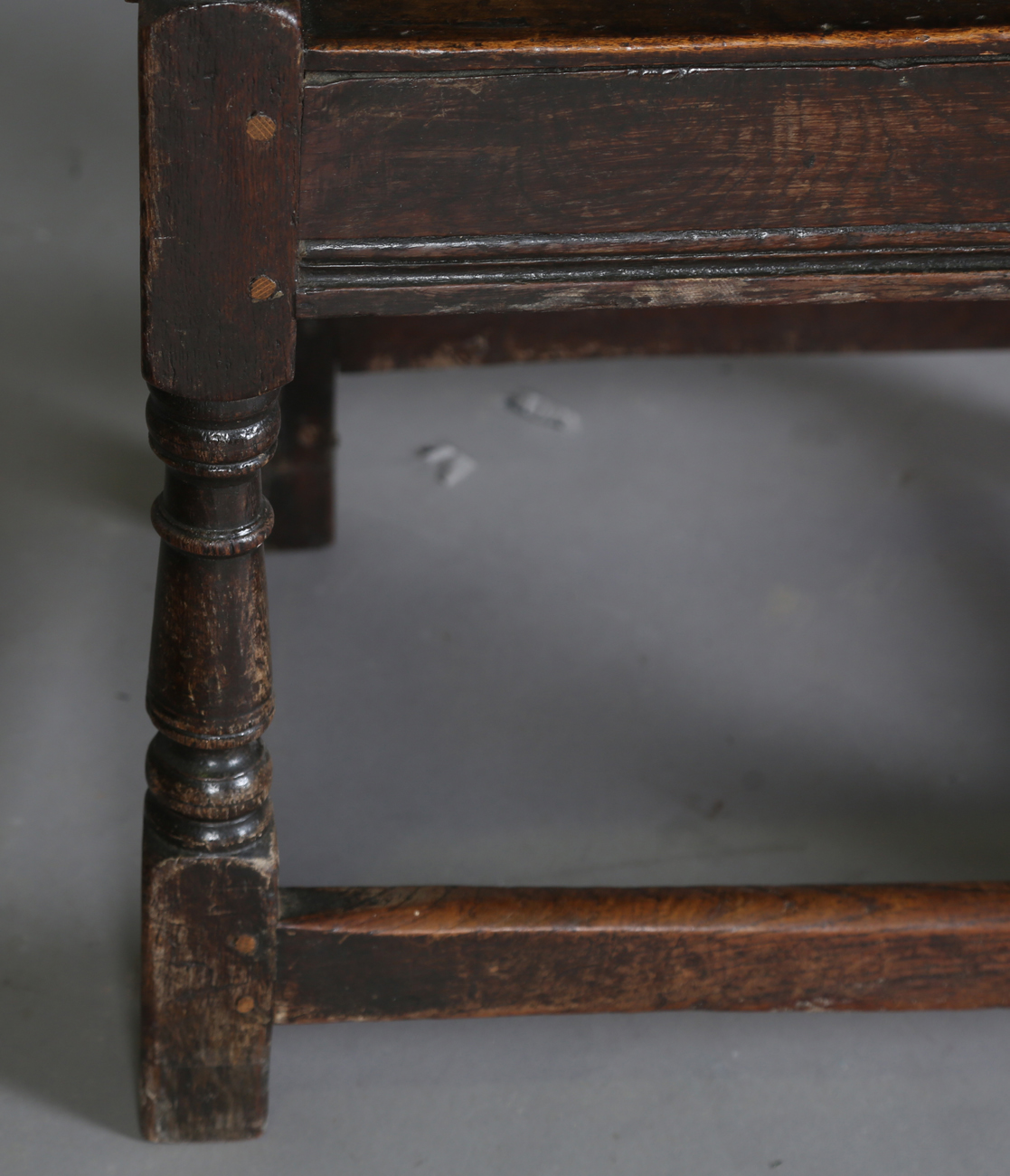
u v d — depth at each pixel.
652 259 1.42
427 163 1.38
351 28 1.36
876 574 2.10
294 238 1.38
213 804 1.49
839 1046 1.64
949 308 1.95
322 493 2.01
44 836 1.72
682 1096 1.61
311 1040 1.63
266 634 1.48
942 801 1.79
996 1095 1.62
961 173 1.40
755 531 2.18
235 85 1.34
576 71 1.37
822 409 2.48
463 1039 1.64
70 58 3.54
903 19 1.38
